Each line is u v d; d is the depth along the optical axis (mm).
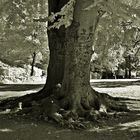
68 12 11398
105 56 26719
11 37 25328
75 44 12500
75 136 9586
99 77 44750
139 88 25438
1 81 32094
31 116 12008
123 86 27609
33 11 18844
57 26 11664
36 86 26984
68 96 12484
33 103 13234
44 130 10180
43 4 18891
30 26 22078
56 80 14875
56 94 12953
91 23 12344
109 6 10664
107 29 16188
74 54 12570
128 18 11055
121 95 20172
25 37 26156
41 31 27328
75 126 10656
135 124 11289
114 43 19641
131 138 9453
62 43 14898
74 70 12617
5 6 17438
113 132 10164
